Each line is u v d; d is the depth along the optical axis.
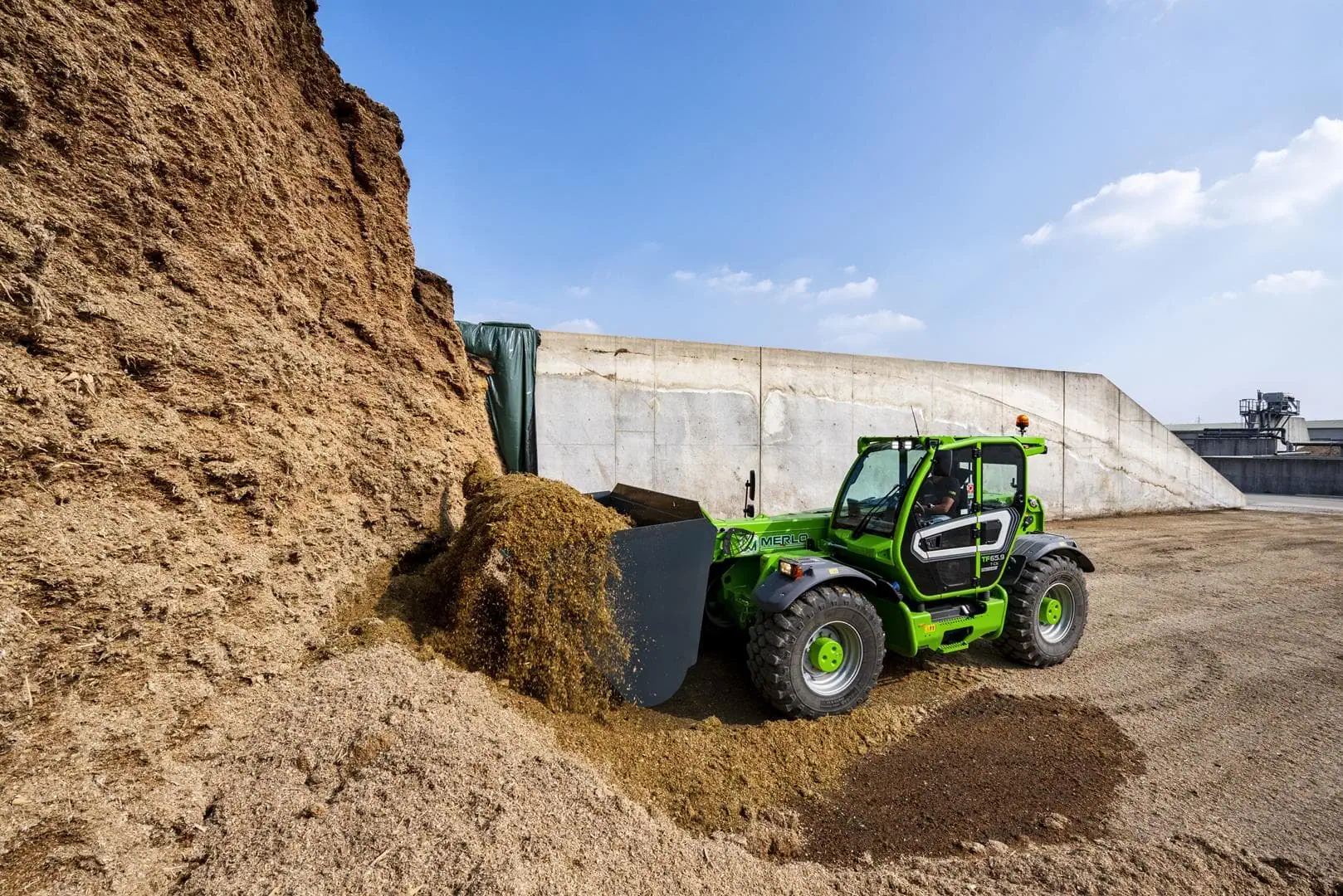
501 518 3.43
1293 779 3.18
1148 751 3.46
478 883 1.80
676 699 3.86
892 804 2.91
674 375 9.29
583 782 2.52
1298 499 17.56
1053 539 4.92
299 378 3.49
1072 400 13.11
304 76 4.25
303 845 1.89
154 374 2.53
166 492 2.48
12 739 1.74
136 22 2.73
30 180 2.20
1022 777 3.17
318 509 3.48
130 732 2.04
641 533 3.37
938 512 4.16
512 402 7.83
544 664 3.17
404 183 5.14
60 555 1.97
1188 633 5.49
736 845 2.53
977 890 2.33
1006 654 4.71
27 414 2.02
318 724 2.41
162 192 2.74
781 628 3.51
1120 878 2.40
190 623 2.38
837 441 10.66
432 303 5.56
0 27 2.12
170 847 1.88
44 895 1.61
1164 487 14.23
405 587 3.82
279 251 3.56
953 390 11.80
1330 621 5.83
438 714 2.58
